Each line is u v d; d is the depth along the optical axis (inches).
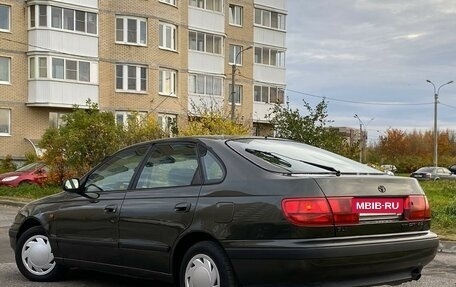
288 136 858.1
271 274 199.0
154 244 231.9
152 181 245.1
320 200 199.2
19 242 287.4
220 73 1708.9
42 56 1332.4
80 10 1380.4
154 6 1487.5
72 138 783.1
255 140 245.0
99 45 1407.5
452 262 352.2
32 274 283.7
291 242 195.9
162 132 845.2
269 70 1886.1
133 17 1451.8
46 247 282.0
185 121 1567.4
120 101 1428.4
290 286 197.6
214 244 214.2
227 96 1749.5
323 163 231.3
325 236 198.4
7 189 858.1
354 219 204.4
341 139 890.7
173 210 226.4
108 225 250.1
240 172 216.2
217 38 1711.4
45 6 1337.4
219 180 220.2
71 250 267.9
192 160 235.1
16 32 1330.0
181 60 1601.9
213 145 231.6
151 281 284.5
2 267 317.1
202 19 1667.1
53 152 821.9
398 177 227.0
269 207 200.7
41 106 1334.9
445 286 279.4
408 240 216.8
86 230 259.9
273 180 206.2
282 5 1924.2
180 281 225.3
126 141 806.5
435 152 2018.9
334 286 199.6
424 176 1781.5
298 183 201.5
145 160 253.4
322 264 194.5
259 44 1863.9
